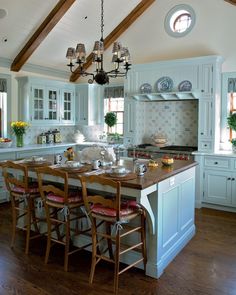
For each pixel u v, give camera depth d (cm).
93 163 317
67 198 289
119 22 591
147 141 610
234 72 501
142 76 550
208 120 490
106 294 251
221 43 511
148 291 255
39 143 627
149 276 280
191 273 285
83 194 271
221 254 325
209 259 313
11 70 563
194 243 353
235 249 337
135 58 606
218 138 512
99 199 261
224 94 512
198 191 497
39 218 349
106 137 666
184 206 350
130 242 302
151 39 583
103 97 666
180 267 297
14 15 460
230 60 504
